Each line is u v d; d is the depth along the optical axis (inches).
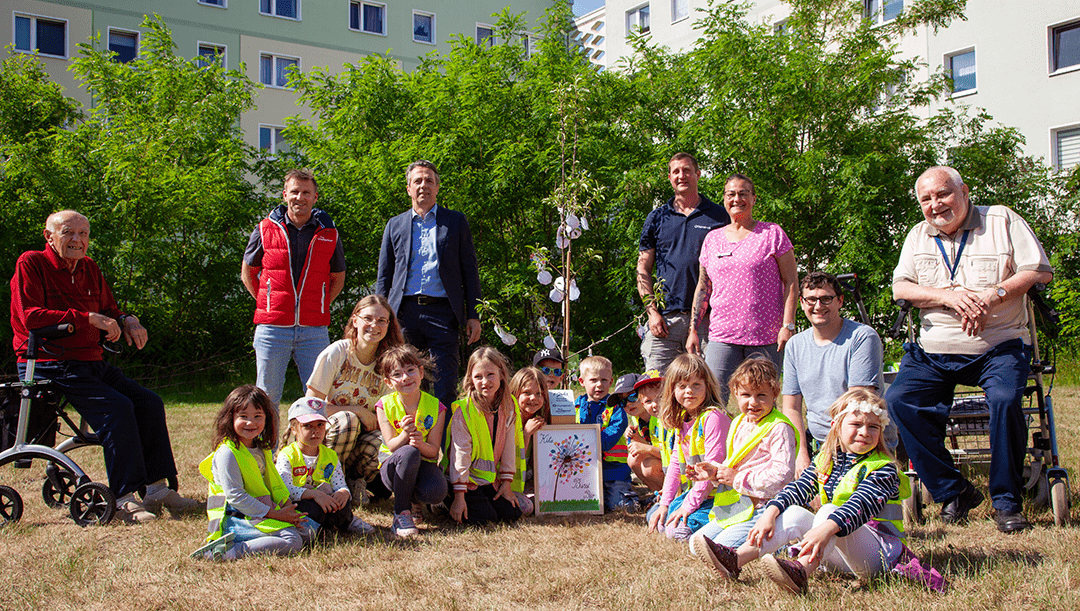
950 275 174.4
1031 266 165.6
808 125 538.0
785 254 205.6
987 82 751.7
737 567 130.7
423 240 225.5
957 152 586.6
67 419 195.6
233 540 153.2
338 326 557.9
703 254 215.2
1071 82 703.1
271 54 1047.6
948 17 579.2
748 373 149.2
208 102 586.6
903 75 568.4
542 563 145.0
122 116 581.0
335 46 1090.7
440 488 173.8
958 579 127.4
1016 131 606.2
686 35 1021.2
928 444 171.5
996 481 161.9
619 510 195.2
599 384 204.4
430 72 569.3
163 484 196.7
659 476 195.3
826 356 172.7
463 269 230.8
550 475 194.2
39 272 191.2
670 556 149.2
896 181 520.1
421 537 167.5
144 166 500.1
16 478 233.5
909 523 168.1
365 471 197.2
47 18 916.0
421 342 225.3
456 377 227.9
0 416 191.6
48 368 189.6
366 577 138.8
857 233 487.2
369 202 514.6
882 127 545.0
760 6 940.0
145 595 131.1
